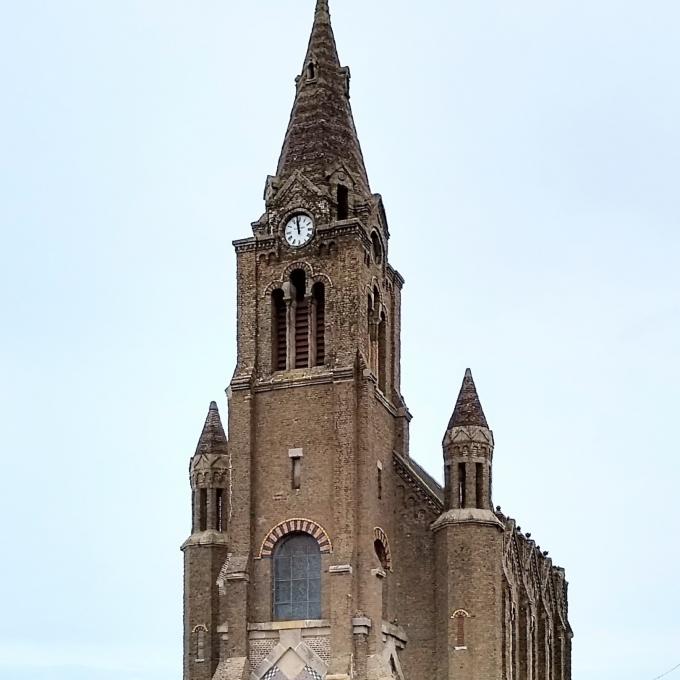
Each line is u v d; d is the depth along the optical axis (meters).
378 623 79.81
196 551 90.62
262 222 89.31
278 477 83.81
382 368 90.00
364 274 87.25
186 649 89.06
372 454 83.56
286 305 87.25
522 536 99.94
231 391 85.88
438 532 85.12
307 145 91.19
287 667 79.94
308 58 94.69
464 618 82.19
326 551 81.31
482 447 86.06
